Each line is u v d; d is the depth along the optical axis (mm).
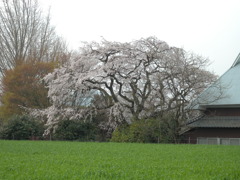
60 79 34156
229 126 31172
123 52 33969
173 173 10734
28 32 46250
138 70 33812
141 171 11016
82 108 35875
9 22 45594
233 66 38156
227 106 32906
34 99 39594
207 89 34031
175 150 19969
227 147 22969
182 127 32375
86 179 9672
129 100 33781
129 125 33875
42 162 13281
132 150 19719
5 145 23359
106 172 10750
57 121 34812
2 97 43219
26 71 39938
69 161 13555
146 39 34094
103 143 26938
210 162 13906
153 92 33344
